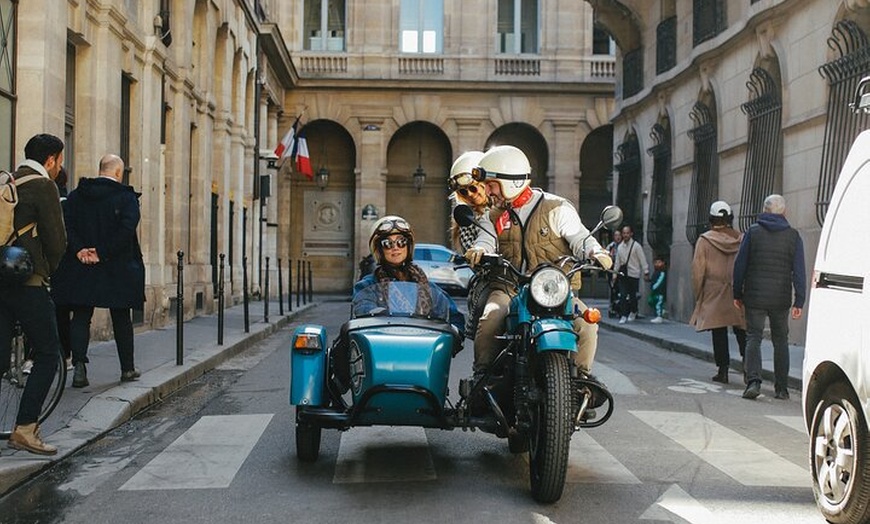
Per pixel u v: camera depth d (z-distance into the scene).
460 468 5.87
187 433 7.02
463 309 23.11
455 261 5.86
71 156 12.44
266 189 26.69
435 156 35.50
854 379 4.44
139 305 8.62
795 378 9.91
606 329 19.23
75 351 8.37
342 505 4.98
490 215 5.67
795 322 13.91
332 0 35.22
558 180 34.53
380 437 6.87
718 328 10.30
